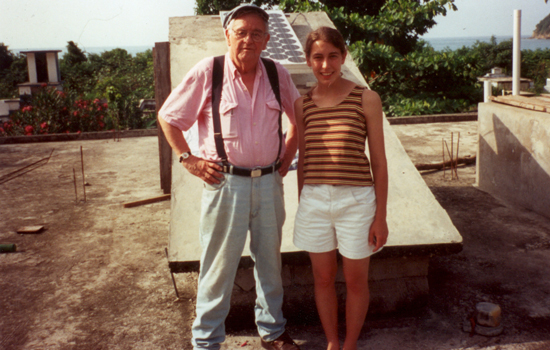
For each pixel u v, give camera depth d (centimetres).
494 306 323
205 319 285
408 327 329
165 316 346
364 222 255
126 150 843
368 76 1142
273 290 293
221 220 266
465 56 1178
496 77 1789
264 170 264
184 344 315
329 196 255
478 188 614
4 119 2131
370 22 1223
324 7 1193
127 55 3569
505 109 557
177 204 369
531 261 418
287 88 280
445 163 705
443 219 362
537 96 589
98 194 615
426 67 1160
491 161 591
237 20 249
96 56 3538
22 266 422
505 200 566
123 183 660
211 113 261
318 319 335
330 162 253
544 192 508
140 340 319
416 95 1155
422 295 347
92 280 397
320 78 251
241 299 327
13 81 3959
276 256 285
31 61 2564
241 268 323
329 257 271
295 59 529
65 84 2786
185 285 388
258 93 263
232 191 261
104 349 309
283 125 473
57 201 588
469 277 394
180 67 521
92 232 495
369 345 309
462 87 1193
